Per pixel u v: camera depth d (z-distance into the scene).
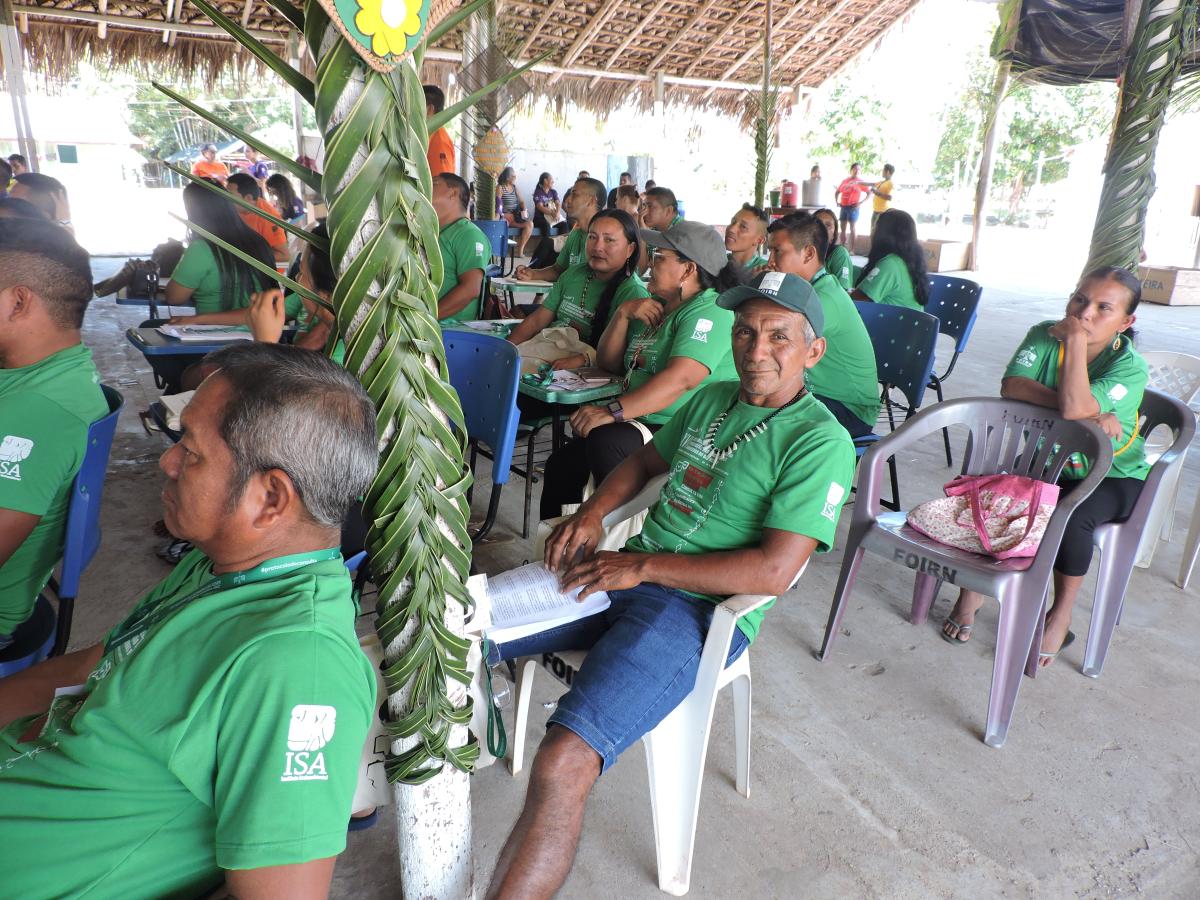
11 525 1.55
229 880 0.84
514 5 9.74
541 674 2.46
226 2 9.02
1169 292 10.15
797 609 2.88
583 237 5.29
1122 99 3.24
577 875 1.75
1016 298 10.44
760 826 1.90
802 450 1.74
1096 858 1.84
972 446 2.67
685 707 1.68
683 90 12.34
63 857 0.89
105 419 1.70
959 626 2.68
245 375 0.94
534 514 3.54
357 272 0.97
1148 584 3.13
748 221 4.16
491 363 2.72
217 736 0.86
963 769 2.11
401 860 1.41
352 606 0.98
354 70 0.91
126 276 4.45
